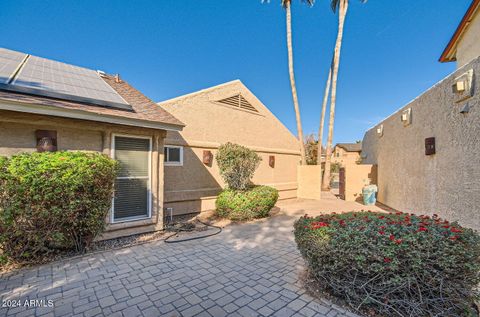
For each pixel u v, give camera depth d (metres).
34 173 3.96
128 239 5.64
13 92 4.40
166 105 8.08
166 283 3.58
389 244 2.68
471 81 4.90
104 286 3.48
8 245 4.08
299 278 3.75
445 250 2.52
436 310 2.59
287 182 13.44
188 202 8.51
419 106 7.64
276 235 6.23
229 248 5.20
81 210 4.57
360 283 2.83
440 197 6.27
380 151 12.07
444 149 6.07
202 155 9.02
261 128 11.80
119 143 5.67
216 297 3.19
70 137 5.02
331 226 3.29
